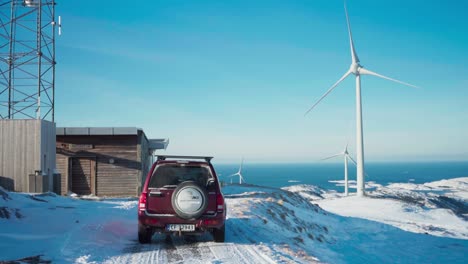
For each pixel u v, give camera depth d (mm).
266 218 14055
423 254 15016
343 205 39750
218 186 7523
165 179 7562
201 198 7113
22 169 17406
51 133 18906
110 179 22875
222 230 7840
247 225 11445
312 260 7344
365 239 18000
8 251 6602
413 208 38656
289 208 19469
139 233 7684
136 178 22984
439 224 31047
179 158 7875
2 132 17547
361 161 44625
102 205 14375
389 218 32250
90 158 22938
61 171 22719
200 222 7254
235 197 20906
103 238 8109
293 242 10422
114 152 23078
